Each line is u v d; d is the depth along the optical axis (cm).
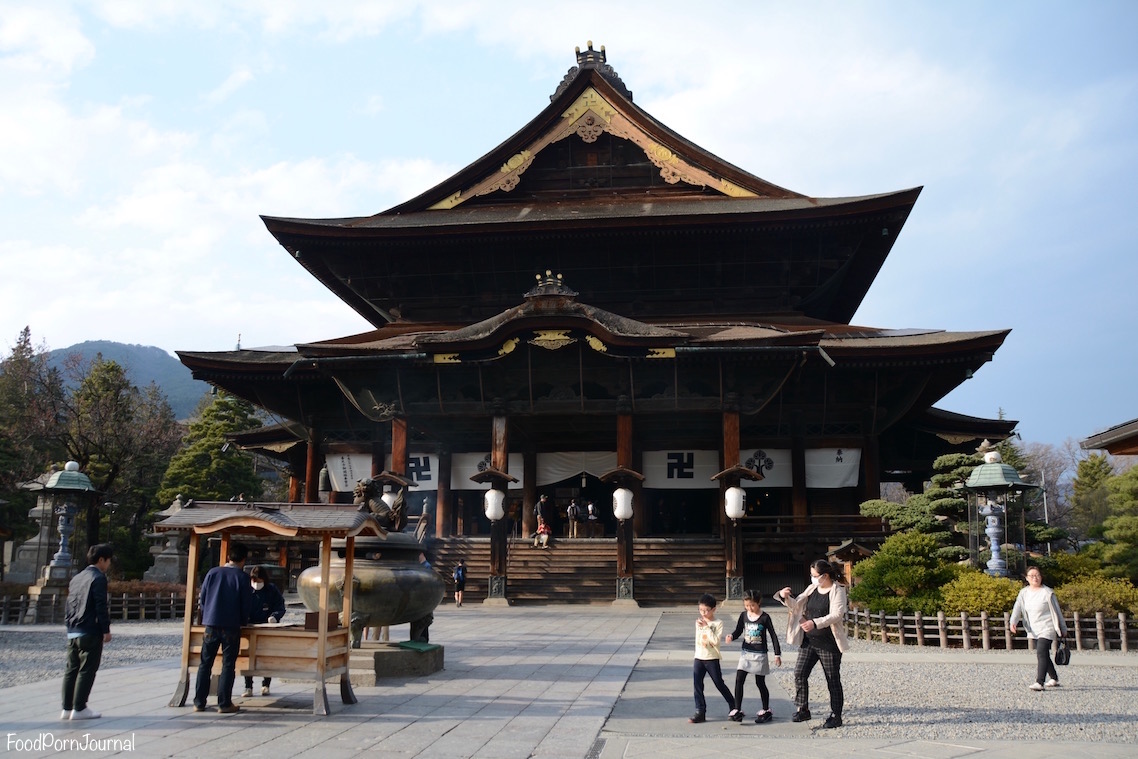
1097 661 2028
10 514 6356
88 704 1377
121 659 1983
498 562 3697
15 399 7244
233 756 1029
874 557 2812
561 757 1041
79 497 3161
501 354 3906
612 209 5003
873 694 1552
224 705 1295
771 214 4484
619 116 5181
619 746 1113
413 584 1664
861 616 2595
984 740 1165
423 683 1598
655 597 3762
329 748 1075
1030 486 2772
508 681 1631
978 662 2023
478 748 1083
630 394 3975
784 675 1791
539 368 4003
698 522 5662
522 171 5194
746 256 4794
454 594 3856
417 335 4481
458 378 4112
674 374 3953
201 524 1367
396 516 1762
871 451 4478
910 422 5088
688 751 1089
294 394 4975
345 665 1391
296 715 1286
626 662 1906
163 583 3378
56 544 4181
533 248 4881
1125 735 1203
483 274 5006
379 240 4828
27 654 2048
